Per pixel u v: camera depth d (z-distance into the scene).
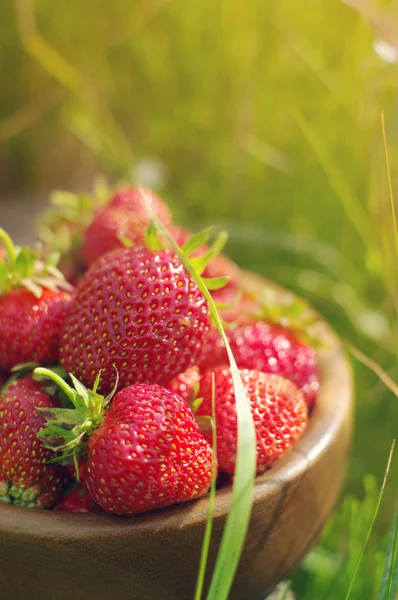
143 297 0.33
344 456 0.36
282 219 0.53
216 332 0.37
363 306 0.49
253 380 0.35
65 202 0.42
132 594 0.32
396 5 0.44
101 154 0.57
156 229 0.35
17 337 0.36
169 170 0.58
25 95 0.59
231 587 0.34
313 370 0.38
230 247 0.53
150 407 0.32
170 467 0.32
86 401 0.32
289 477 0.33
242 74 0.51
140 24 0.53
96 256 0.40
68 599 0.32
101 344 0.34
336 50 0.49
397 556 0.32
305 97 0.50
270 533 0.33
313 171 0.51
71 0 0.55
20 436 0.33
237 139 0.52
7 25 0.57
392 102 0.44
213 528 0.32
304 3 0.49
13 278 0.36
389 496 0.46
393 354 0.46
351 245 0.50
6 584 0.32
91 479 0.32
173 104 0.55
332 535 0.42
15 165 0.62
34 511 0.32
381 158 0.44
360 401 0.47
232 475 0.34
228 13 0.51
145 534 0.31
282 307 0.39
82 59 0.57
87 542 0.31
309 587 0.41
